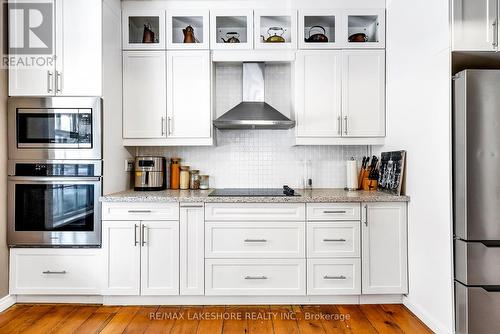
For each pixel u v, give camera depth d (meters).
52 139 2.61
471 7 2.04
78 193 2.61
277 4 3.00
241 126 3.11
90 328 2.27
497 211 1.97
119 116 2.95
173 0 2.99
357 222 2.62
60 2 2.62
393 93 2.84
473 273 1.97
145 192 2.95
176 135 3.01
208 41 2.99
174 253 2.60
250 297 2.65
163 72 3.00
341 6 2.98
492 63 2.23
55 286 2.61
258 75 3.15
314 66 2.99
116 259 2.59
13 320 2.38
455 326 2.05
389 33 2.92
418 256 2.45
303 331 2.24
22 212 2.60
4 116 2.58
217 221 2.61
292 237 2.61
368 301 2.67
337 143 3.01
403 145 2.67
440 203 2.16
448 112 2.07
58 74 2.61
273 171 3.33
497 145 1.96
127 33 3.00
